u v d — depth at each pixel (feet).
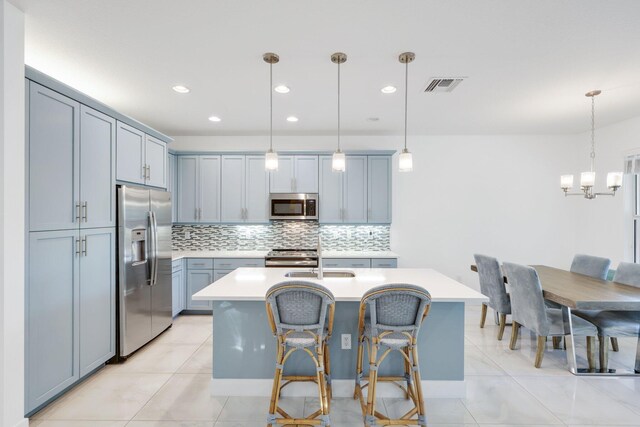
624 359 10.11
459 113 12.82
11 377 6.23
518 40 7.47
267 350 8.14
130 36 7.26
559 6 6.27
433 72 9.12
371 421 6.57
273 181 15.34
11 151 6.21
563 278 10.85
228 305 8.15
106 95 10.75
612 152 14.35
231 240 16.29
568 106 11.96
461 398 7.97
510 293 10.65
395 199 16.29
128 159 10.27
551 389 8.38
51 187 7.38
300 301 6.45
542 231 16.33
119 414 7.31
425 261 16.30
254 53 8.06
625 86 10.11
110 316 9.41
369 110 12.41
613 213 14.35
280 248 16.29
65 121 7.77
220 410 7.49
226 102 11.50
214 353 8.16
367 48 7.83
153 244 10.96
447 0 6.12
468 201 16.33
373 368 6.63
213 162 15.35
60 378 7.67
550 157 16.28
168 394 8.14
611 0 6.07
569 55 8.16
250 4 6.20
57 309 7.58
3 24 6.03
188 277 14.51
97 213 8.86
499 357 10.23
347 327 8.13
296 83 9.88
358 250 16.22
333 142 16.29
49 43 7.52
